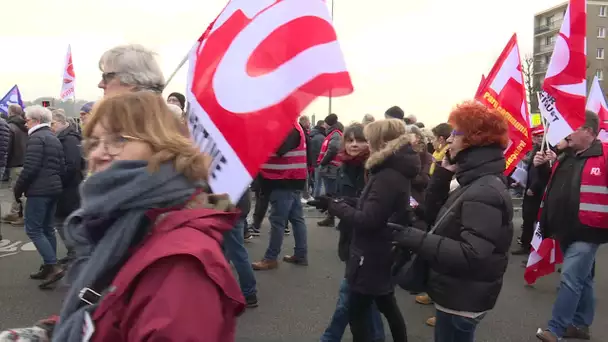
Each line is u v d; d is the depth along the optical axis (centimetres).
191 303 107
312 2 213
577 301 381
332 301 483
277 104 205
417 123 846
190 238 115
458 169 256
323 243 720
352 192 439
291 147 551
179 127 136
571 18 418
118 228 120
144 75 162
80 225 127
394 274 294
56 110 542
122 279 112
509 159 530
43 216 506
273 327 420
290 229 817
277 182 559
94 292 120
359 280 307
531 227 679
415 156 304
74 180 518
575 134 393
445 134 479
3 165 654
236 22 215
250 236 737
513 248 737
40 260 592
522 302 501
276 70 208
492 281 244
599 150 381
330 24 213
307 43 210
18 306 448
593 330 433
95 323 114
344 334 408
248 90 207
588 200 376
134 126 125
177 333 104
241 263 450
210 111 206
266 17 213
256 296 479
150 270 111
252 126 204
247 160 202
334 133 855
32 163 489
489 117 246
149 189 119
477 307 242
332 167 859
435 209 337
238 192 200
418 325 434
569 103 407
